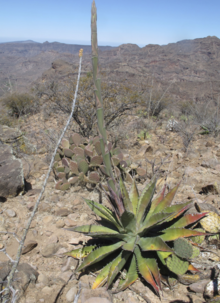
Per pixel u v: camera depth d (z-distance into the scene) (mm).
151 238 2424
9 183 4012
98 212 2887
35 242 3023
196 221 2781
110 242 2902
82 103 6805
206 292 2285
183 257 2344
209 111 10859
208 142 7168
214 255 2697
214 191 4148
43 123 9398
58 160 5215
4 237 3197
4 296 1642
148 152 6293
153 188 2678
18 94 13211
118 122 7699
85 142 5668
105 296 2240
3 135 6777
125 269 2625
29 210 3779
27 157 5703
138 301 2307
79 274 2627
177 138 7867
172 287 2430
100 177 4523
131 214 2336
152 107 11367
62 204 3902
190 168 5145
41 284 2479
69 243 3080
